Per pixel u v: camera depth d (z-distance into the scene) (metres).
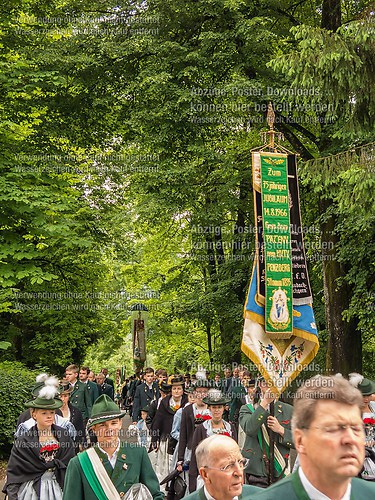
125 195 25.08
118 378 46.31
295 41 21.86
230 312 25.73
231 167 22.05
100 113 22.28
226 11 20.95
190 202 21.77
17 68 19.20
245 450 8.66
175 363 40.12
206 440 4.72
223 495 4.58
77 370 15.13
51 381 7.70
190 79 21.28
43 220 18.31
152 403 13.95
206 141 22.38
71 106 21.84
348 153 15.21
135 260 31.47
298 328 10.70
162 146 21.16
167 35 22.14
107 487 5.65
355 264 18.33
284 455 8.59
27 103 20.36
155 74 20.42
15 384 16.66
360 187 13.73
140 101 21.36
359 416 2.71
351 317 18.58
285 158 11.21
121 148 23.92
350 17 21.56
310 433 2.70
